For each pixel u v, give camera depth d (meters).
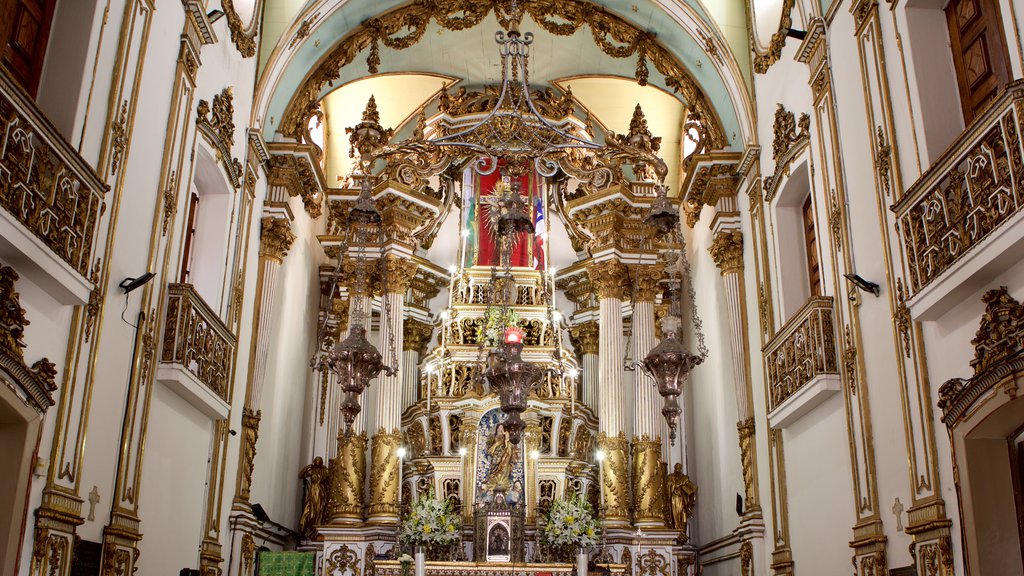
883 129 7.99
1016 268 5.94
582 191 16.69
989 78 6.89
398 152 14.45
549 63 15.16
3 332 5.61
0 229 5.37
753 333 11.90
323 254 16.06
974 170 6.15
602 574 11.52
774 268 11.11
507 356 7.69
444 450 14.02
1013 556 6.21
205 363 9.22
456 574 11.73
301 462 14.76
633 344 14.57
